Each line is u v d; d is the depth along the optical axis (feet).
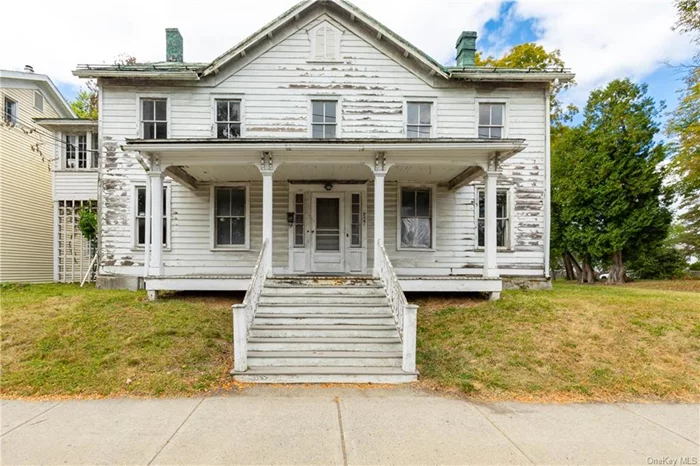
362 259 36.17
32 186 50.16
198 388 16.99
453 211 37.45
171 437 12.78
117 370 18.22
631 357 19.80
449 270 37.14
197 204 36.68
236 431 13.19
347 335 21.49
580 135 58.75
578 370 18.67
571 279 79.25
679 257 67.36
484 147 26.99
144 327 22.40
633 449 12.30
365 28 36.78
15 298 29.35
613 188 54.34
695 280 59.26
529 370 18.71
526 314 25.09
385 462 11.31
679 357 19.83
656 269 66.18
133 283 35.91
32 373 17.89
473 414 14.79
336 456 11.62
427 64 36.09
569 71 36.52
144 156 28.66
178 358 19.35
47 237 52.70
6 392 16.57
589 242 57.98
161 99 36.40
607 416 14.83
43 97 52.47
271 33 36.45
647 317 24.23
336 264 36.17
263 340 20.59
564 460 11.57
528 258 37.19
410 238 37.50
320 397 16.31
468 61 41.81
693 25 46.06
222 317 24.63
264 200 27.61
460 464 11.25
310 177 35.19
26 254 49.14
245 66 36.42
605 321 23.70
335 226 36.37
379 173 27.91
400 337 20.92
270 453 11.77
